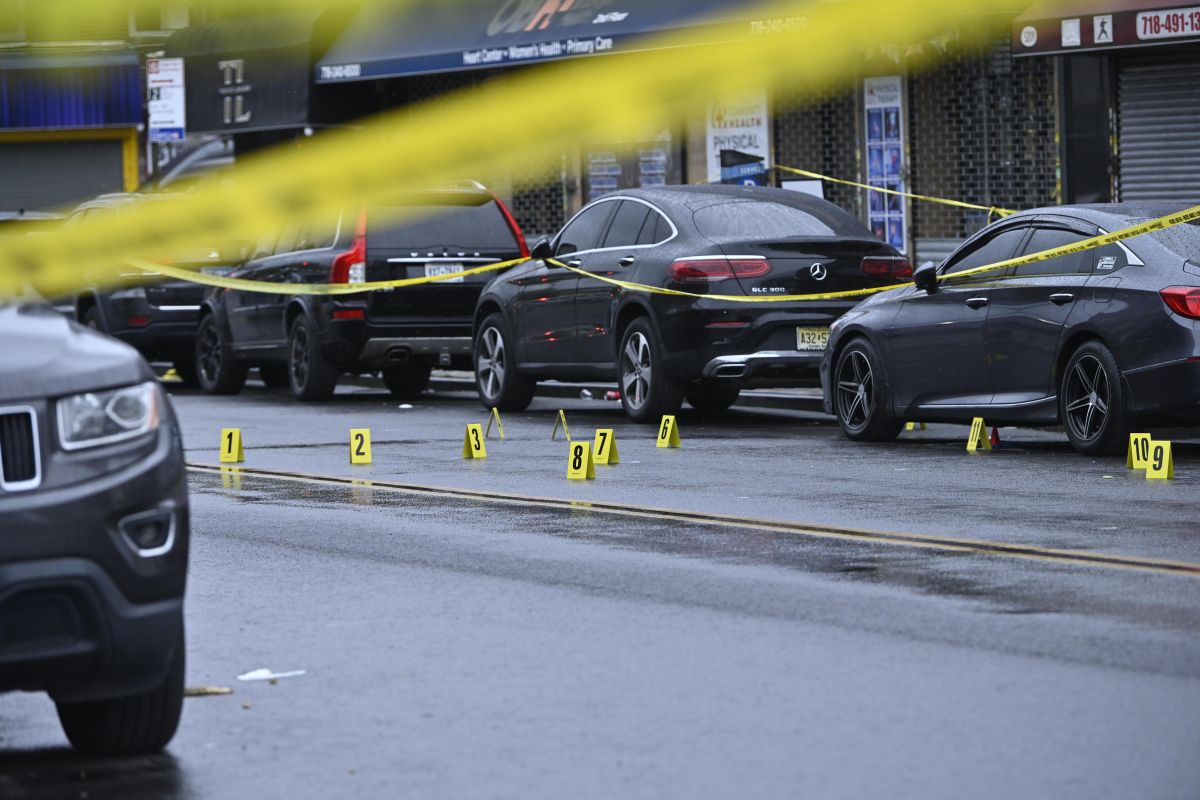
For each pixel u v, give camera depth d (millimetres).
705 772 20969
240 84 112188
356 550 36281
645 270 61938
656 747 22016
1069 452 51344
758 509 40812
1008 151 83188
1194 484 43719
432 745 22438
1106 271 48781
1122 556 33594
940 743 21766
